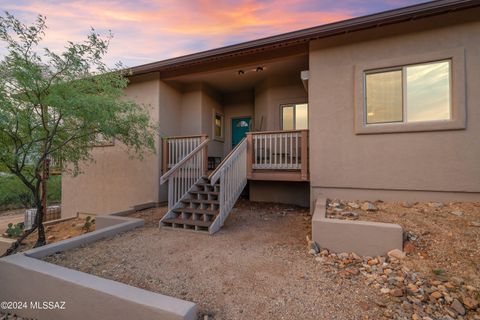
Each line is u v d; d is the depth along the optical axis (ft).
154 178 25.75
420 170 16.65
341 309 7.79
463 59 15.48
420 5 15.17
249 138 21.22
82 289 8.11
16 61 13.73
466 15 15.57
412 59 16.63
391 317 7.30
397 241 11.09
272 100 26.78
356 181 18.17
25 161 16.46
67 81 15.81
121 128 18.30
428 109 16.56
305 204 23.88
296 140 20.02
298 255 12.06
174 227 17.17
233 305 8.20
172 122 27.63
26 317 9.57
